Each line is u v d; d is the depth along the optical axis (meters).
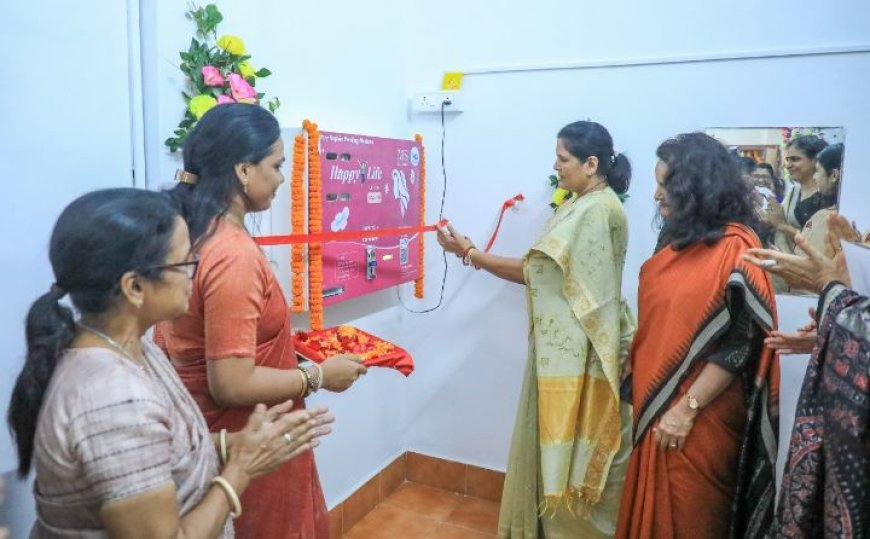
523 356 2.55
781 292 2.15
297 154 1.85
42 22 1.30
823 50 2.03
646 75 2.25
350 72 2.28
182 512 0.91
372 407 2.57
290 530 1.37
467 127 2.54
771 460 1.62
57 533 0.86
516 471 2.05
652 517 1.68
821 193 2.08
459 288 2.64
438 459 2.77
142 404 0.83
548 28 2.38
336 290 2.06
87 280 0.84
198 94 1.64
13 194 1.27
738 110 2.15
